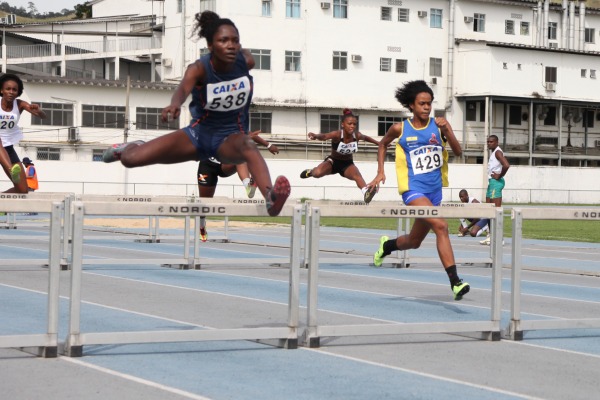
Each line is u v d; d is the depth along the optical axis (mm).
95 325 10219
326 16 70500
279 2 69125
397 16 73062
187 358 8391
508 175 70312
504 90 73750
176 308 11727
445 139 11844
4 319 10562
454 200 68500
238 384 7324
